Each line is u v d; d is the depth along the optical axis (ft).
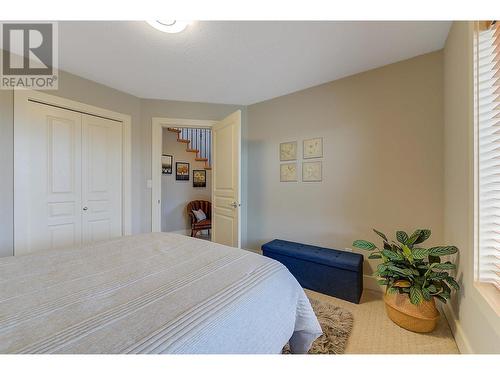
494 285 3.82
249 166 10.73
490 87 3.76
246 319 2.59
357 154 7.72
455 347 4.73
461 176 4.71
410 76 6.76
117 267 3.47
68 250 4.22
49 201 7.44
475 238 3.93
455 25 5.11
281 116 9.64
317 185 8.63
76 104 7.84
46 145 7.34
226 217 9.70
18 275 3.14
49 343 1.85
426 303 5.19
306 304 3.85
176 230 16.26
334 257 7.14
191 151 16.96
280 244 8.65
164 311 2.33
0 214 6.41
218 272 3.32
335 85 8.17
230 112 10.63
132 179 9.59
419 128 6.66
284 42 5.97
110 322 2.13
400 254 5.56
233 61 6.95
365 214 7.57
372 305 6.45
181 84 8.57
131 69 7.45
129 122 9.41
